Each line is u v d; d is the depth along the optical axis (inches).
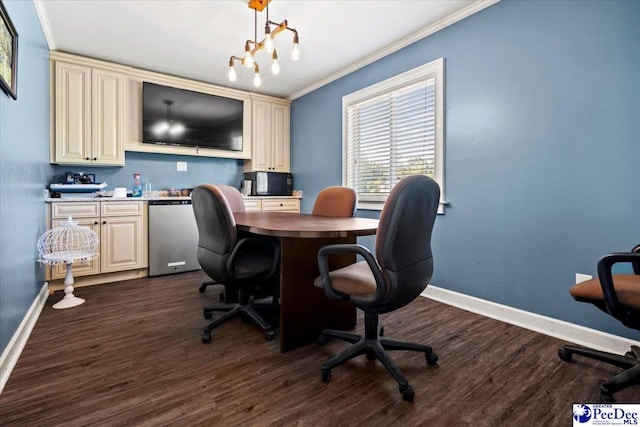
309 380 57.1
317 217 91.2
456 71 98.5
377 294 50.3
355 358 65.0
